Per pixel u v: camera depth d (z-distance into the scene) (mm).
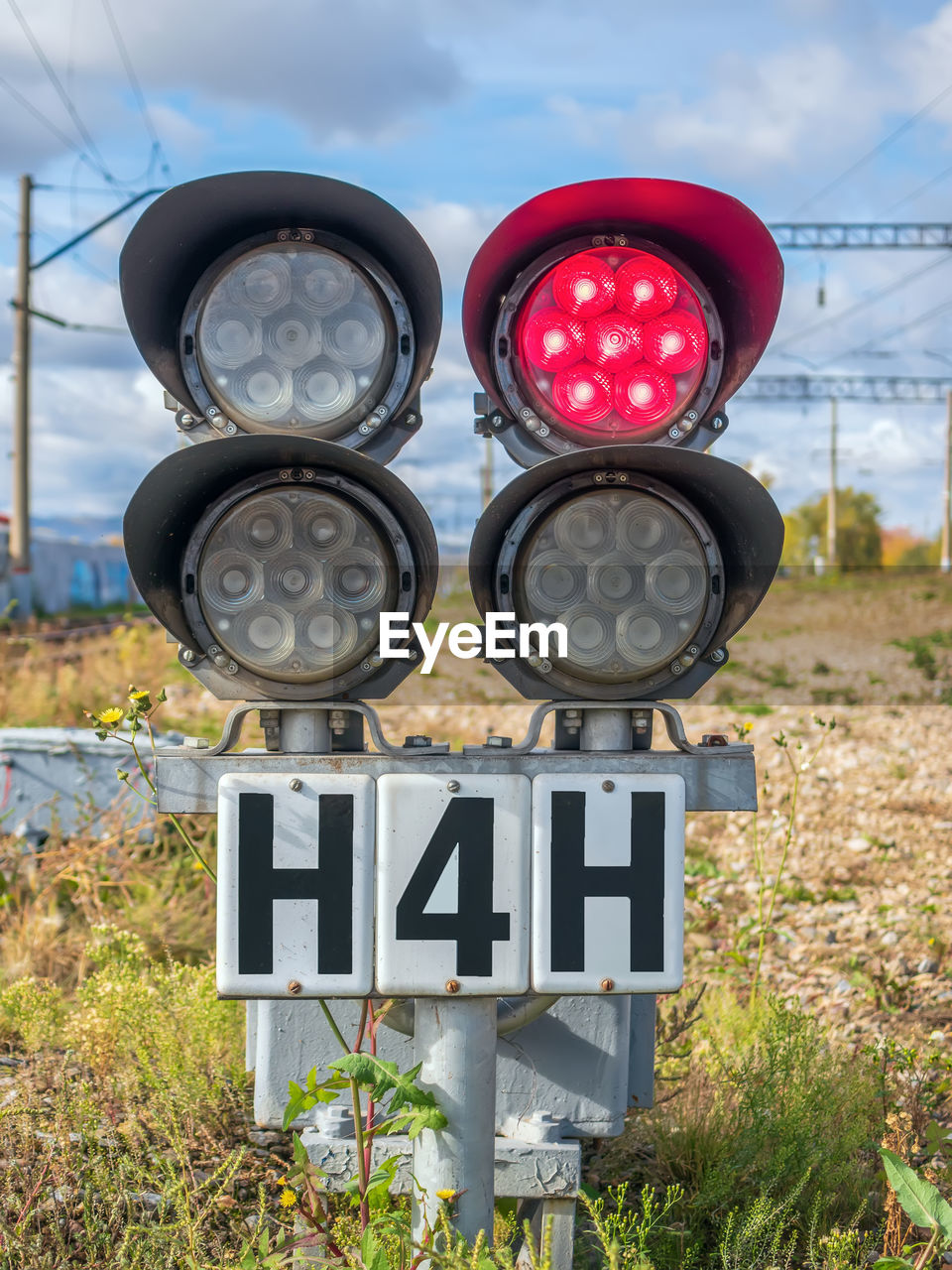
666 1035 4031
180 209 2125
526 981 2188
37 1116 3383
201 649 2174
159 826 6309
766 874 7336
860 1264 2926
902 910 6656
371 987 2164
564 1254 2662
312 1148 2609
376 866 2164
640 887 2197
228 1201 3111
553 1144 2631
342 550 2141
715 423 2328
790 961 5820
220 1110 3604
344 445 2201
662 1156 3467
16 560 27094
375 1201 2664
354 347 2230
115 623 29578
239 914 2139
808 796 9500
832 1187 3262
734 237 2230
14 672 13273
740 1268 2848
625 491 2186
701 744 2287
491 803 2174
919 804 9312
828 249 33281
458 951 2168
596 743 2279
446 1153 2248
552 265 2287
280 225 2262
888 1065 3992
